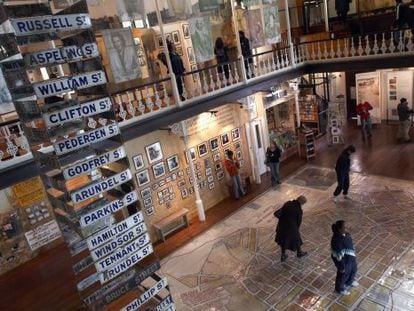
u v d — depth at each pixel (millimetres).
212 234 9719
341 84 16328
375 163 11750
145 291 3801
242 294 7281
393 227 8367
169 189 10266
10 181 6172
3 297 8570
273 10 10695
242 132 12164
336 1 13023
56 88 3199
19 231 9734
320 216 9430
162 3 10500
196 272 8242
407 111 12594
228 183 11578
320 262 7770
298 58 12102
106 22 9273
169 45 9062
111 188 3564
